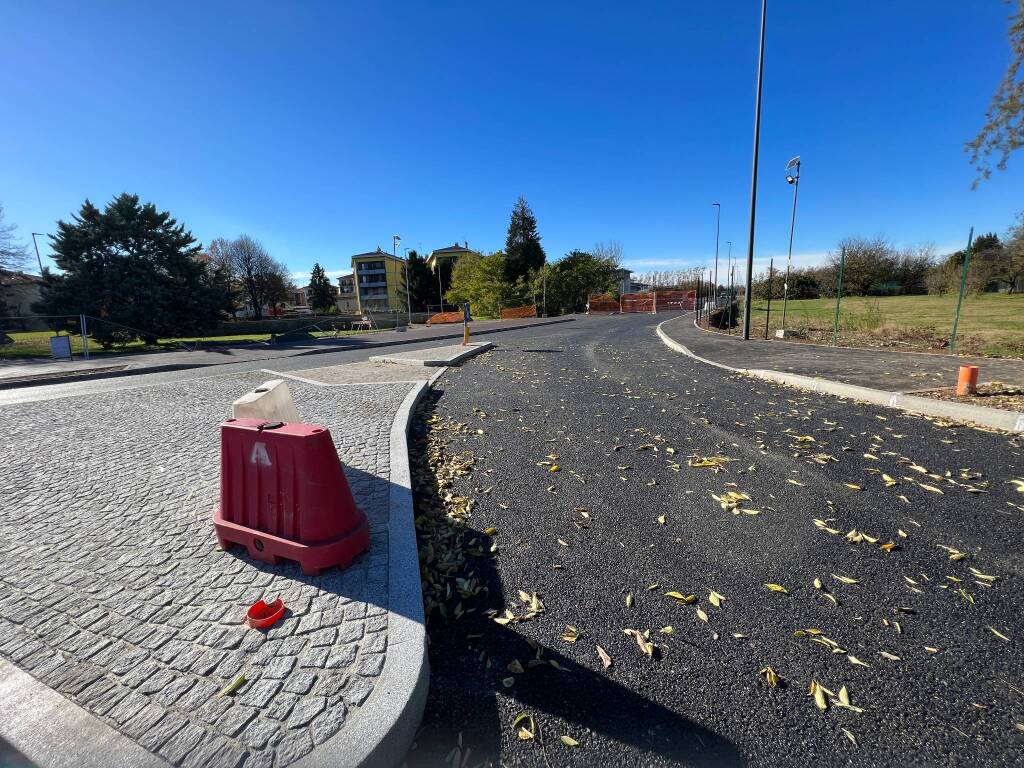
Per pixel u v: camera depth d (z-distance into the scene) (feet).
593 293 163.53
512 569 9.85
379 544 10.02
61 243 76.18
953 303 88.99
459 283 184.34
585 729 6.22
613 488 13.64
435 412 22.99
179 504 12.35
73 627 7.77
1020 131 37.29
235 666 6.84
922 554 9.86
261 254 188.85
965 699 6.50
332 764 5.37
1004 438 16.25
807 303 119.34
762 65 42.60
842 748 5.89
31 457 16.33
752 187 45.32
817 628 7.89
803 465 14.76
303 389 28.22
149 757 5.51
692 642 7.68
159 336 80.28
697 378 29.04
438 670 7.29
